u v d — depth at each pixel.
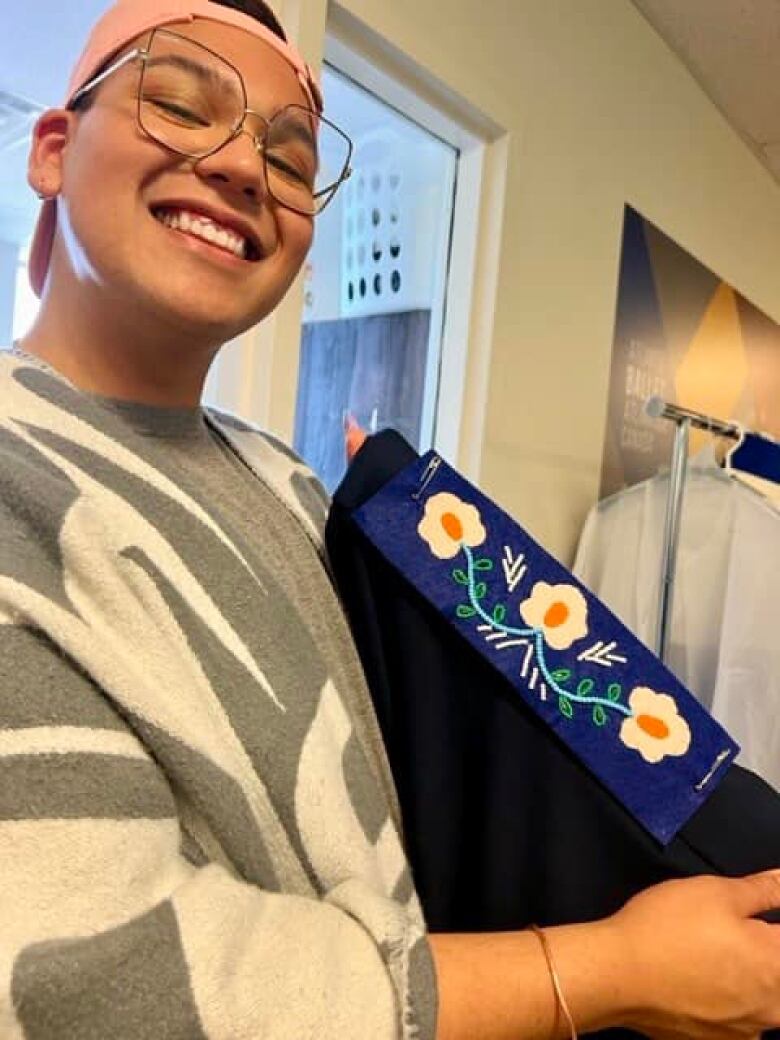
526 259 1.48
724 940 0.44
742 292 2.33
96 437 0.48
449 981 0.40
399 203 1.56
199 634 0.44
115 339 0.56
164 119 0.54
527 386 1.51
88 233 0.54
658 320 1.92
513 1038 0.40
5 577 0.37
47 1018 0.29
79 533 0.42
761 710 1.30
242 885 0.38
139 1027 0.30
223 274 0.55
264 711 0.45
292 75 0.62
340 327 1.70
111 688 0.39
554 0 1.50
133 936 0.32
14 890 0.32
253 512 0.62
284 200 0.60
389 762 0.60
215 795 0.41
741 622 1.33
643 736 0.58
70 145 0.57
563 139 1.55
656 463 1.94
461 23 1.29
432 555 0.63
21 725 0.34
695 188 2.05
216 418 0.71
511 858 0.57
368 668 0.62
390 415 1.57
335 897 0.42
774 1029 0.49
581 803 0.57
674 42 1.87
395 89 1.25
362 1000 0.35
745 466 1.51
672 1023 0.44
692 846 0.56
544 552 0.63
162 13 0.56
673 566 1.31
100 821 0.34
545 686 0.59
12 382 0.48
